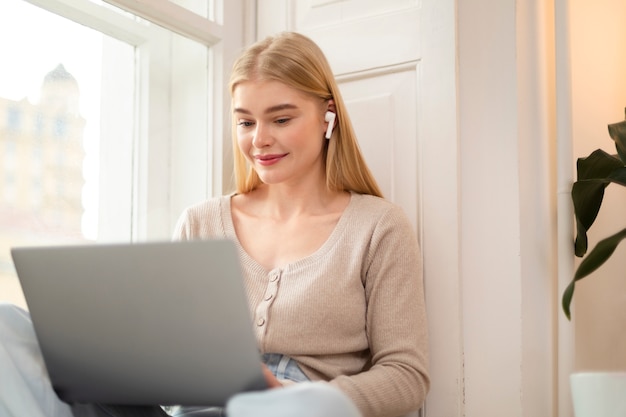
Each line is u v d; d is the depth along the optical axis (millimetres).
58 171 1385
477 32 1484
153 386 871
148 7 1504
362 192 1470
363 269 1334
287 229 1395
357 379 1175
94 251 824
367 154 1583
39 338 926
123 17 1512
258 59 1357
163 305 804
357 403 1144
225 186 1678
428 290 1468
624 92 1604
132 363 863
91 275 837
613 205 1538
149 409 1028
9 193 1290
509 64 1443
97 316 855
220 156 1674
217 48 1692
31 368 954
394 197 1541
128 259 807
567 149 1432
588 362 1454
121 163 1521
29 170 1327
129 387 897
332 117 1411
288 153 1352
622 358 1519
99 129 1474
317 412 622
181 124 1649
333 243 1340
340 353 1305
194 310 789
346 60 1636
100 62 1479
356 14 1646
